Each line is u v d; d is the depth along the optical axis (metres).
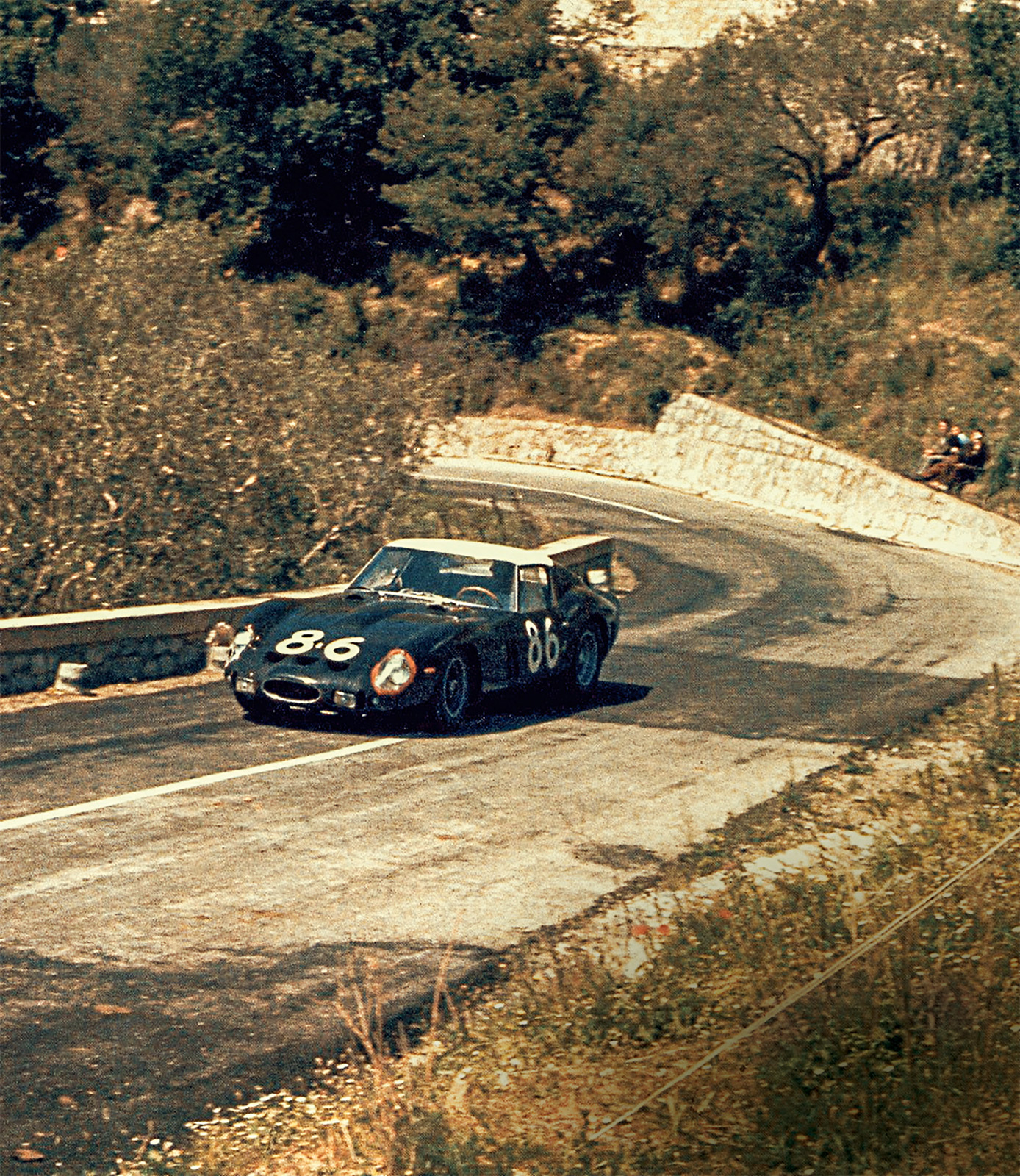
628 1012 7.99
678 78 72.62
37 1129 6.97
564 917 10.37
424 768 14.96
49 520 24.22
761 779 15.23
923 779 14.66
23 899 10.29
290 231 79.31
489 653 17.34
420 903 10.62
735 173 70.00
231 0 76.69
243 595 26.78
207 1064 7.80
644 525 51.25
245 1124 7.09
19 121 82.62
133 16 84.94
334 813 13.01
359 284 76.06
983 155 72.62
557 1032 7.88
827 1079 7.01
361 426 31.16
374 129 77.31
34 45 82.75
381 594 18.31
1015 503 55.06
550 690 19.31
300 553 30.05
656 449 64.31
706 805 14.01
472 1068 7.50
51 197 82.19
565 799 13.95
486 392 69.12
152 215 79.69
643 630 28.14
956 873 10.20
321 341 33.53
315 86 76.94
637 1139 6.53
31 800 13.04
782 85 70.06
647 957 8.88
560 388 68.31
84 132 82.56
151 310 27.92
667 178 70.69
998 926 8.92
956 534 53.91
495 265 75.25
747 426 62.09
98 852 11.49
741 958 8.52
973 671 23.55
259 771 14.51
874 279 69.12
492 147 71.00
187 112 78.38
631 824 13.15
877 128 74.12
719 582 38.25
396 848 11.99
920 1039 7.40
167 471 25.08
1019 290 65.25
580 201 73.50
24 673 18.62
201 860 11.41
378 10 75.75
